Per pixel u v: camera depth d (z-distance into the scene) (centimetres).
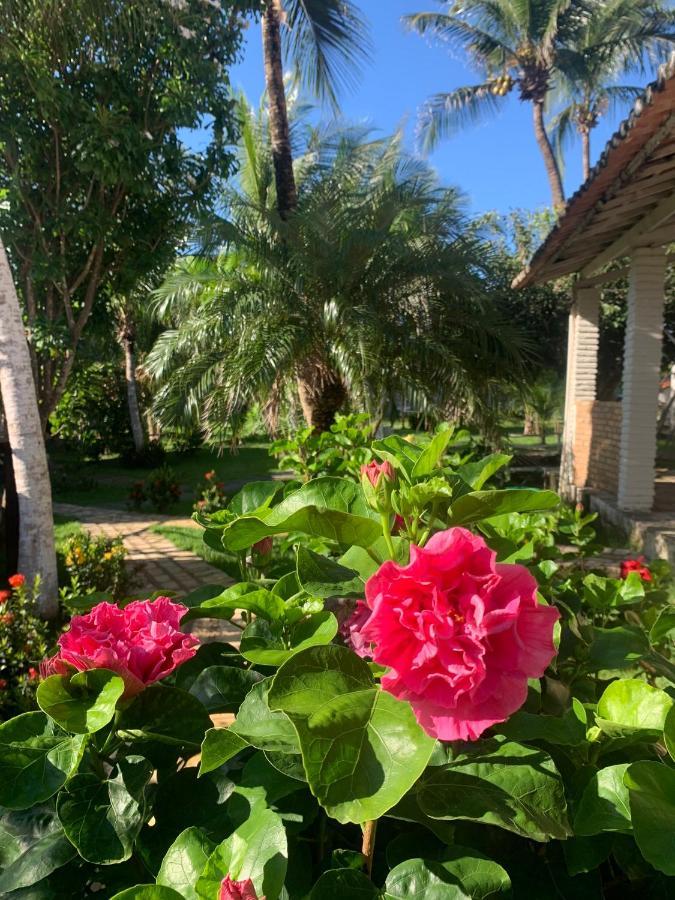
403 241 910
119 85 730
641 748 107
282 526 99
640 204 645
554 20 1622
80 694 98
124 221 813
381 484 99
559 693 111
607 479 911
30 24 685
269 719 92
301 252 879
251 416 1064
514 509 103
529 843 98
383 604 75
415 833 96
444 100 1889
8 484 611
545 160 1853
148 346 1688
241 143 1214
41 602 499
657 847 74
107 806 93
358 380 834
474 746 92
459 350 963
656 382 738
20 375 503
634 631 126
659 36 1645
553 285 1416
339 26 1120
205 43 773
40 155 740
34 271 734
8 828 100
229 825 98
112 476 1703
